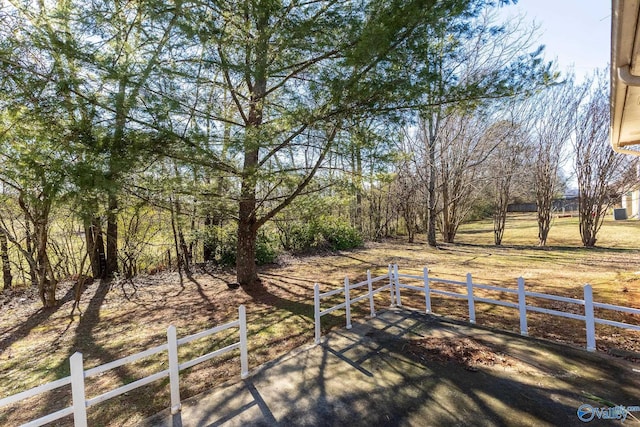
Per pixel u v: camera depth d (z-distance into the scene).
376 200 19.55
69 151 4.10
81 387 2.50
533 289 6.99
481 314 5.46
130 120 4.43
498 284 7.59
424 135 14.87
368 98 4.77
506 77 4.84
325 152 5.89
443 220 18.08
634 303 5.57
